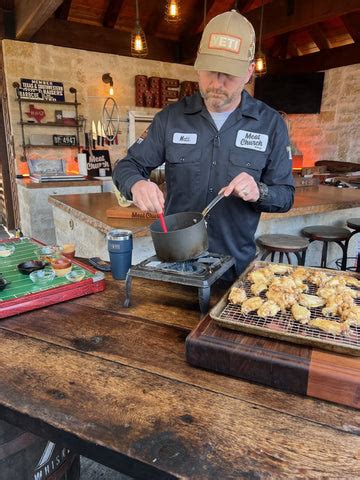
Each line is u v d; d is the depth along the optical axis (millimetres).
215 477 582
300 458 615
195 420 697
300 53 6645
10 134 4672
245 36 1129
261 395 766
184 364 868
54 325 1046
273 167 1460
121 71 5035
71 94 4711
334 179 4539
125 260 1365
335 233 2705
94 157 4969
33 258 1443
